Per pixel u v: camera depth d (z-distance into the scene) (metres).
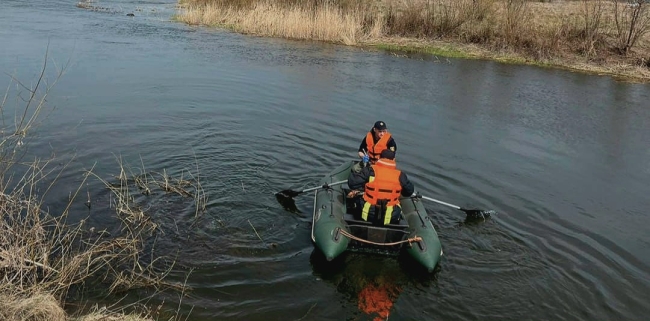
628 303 6.54
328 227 7.25
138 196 8.41
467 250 7.54
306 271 6.79
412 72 19.17
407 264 7.12
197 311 5.80
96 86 14.56
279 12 26.38
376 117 13.59
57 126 11.27
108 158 9.87
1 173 7.33
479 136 12.71
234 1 29.20
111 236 7.19
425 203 8.91
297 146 11.20
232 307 5.93
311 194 9.02
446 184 9.77
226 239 7.40
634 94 17.69
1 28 21.91
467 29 25.05
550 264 7.31
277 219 8.09
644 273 7.25
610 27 24.56
